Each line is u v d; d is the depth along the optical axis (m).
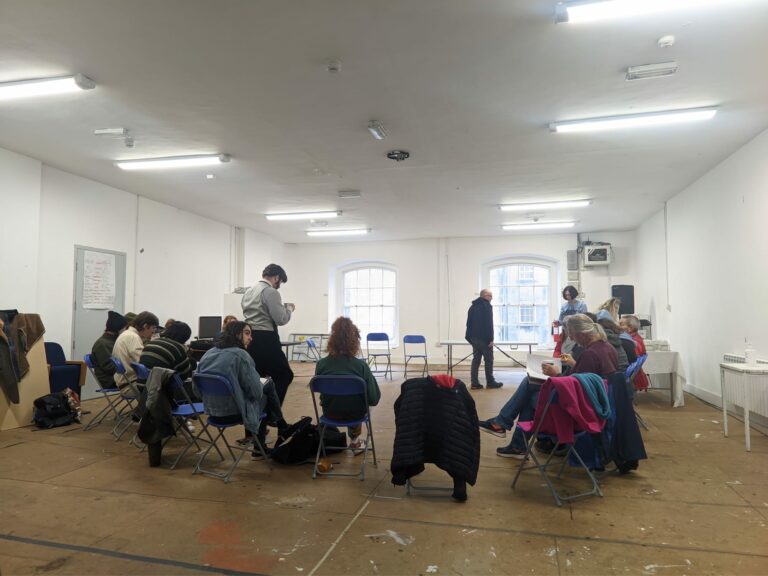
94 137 4.88
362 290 11.70
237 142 5.01
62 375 5.38
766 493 3.04
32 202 5.49
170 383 3.69
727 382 4.58
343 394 3.42
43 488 3.16
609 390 3.26
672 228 7.43
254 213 8.50
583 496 2.99
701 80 3.66
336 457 3.86
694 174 6.13
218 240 9.18
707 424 4.94
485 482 3.26
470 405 2.96
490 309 7.43
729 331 5.48
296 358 11.59
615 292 9.41
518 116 4.33
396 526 2.58
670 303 7.62
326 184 6.61
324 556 2.27
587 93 3.88
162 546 2.37
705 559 2.23
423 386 3.00
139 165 5.73
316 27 3.00
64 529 2.56
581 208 8.09
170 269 7.88
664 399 6.38
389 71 3.54
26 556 2.28
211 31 3.05
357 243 11.53
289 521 2.65
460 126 4.56
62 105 4.12
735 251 5.29
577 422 2.89
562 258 10.41
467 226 9.66
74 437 4.46
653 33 3.04
